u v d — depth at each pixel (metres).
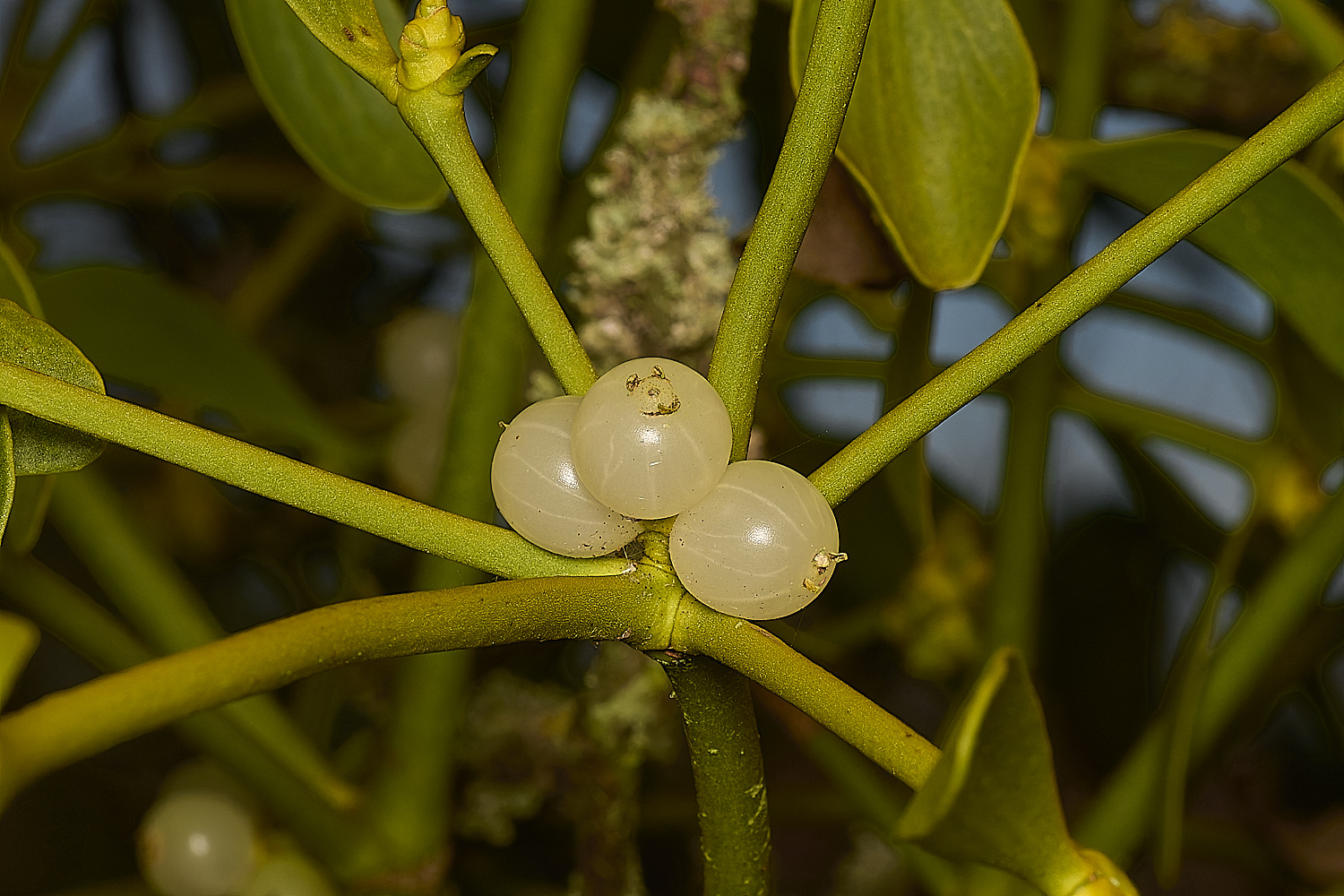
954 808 0.20
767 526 0.21
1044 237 0.29
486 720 0.31
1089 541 0.48
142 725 0.20
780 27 0.38
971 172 0.25
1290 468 0.35
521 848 0.39
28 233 0.45
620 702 0.29
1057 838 0.20
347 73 0.26
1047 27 0.34
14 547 0.25
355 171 0.27
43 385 0.21
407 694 0.29
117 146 0.43
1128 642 0.47
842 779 0.32
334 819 0.29
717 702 0.22
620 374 0.21
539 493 0.21
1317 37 0.29
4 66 0.42
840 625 0.42
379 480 0.38
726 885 0.22
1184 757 0.27
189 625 0.29
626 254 0.26
